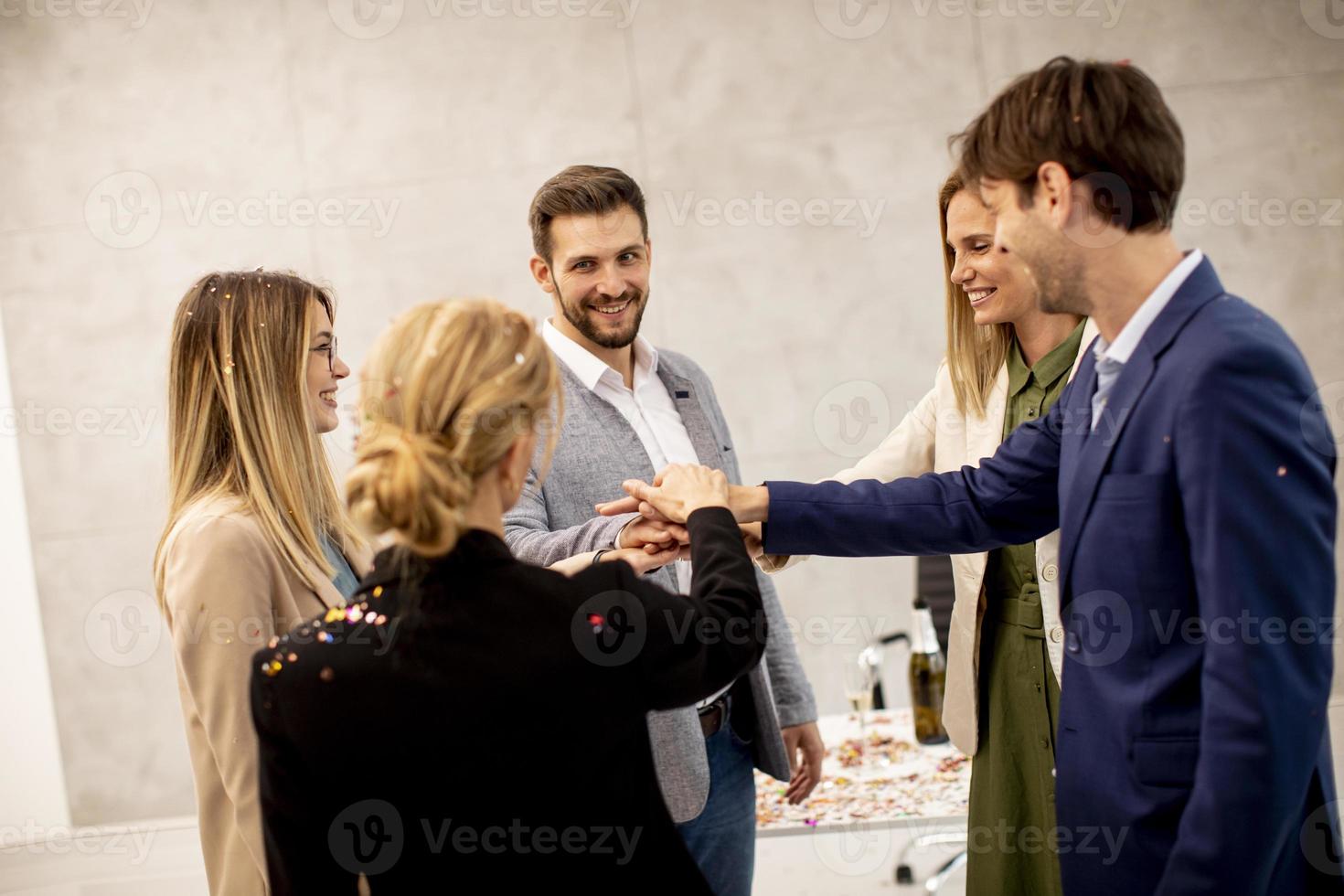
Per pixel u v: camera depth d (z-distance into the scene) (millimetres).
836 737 2318
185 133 3645
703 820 1644
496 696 915
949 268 1613
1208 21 3377
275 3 3596
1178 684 1083
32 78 3641
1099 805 1144
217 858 1308
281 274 1440
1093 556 1126
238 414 1352
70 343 3703
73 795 3766
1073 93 1071
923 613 2238
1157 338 1077
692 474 1385
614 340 1692
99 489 3723
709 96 3541
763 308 3588
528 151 3596
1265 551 972
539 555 1512
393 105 3611
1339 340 3428
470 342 958
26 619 3734
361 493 920
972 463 1635
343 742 920
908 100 3480
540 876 943
